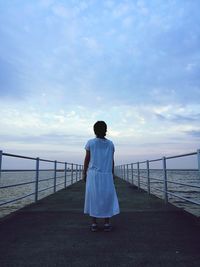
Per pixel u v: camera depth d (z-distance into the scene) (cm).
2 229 373
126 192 939
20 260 249
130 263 241
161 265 235
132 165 1324
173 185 2517
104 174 359
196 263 240
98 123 372
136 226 391
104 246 292
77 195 848
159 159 698
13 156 511
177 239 320
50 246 292
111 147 372
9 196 1892
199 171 453
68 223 412
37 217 462
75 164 1609
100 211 351
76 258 254
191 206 1024
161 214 490
